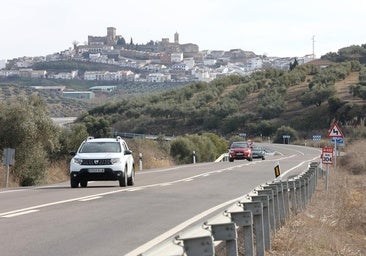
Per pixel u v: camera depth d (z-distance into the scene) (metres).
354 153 69.69
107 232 16.25
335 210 27.83
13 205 22.50
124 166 32.66
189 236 9.43
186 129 177.88
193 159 80.19
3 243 14.17
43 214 19.84
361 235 24.27
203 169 54.66
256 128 171.75
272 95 186.50
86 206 22.45
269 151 103.44
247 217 12.40
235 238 10.68
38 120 43.16
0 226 16.94
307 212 25.44
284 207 20.70
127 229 16.84
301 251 16.56
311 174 32.34
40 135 43.31
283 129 161.38
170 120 182.62
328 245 18.80
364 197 35.34
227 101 188.50
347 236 23.00
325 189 36.66
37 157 42.62
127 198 25.84
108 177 32.16
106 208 21.91
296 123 164.88
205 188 32.41
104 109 195.75
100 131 113.50
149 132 176.62
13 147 41.41
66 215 19.67
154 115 185.88
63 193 28.12
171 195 27.73
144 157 64.62
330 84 184.25
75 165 32.09
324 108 164.88
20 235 15.39
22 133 41.50
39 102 44.94
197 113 182.25
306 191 27.91
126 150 34.19
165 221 18.62
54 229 16.56
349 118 148.88
